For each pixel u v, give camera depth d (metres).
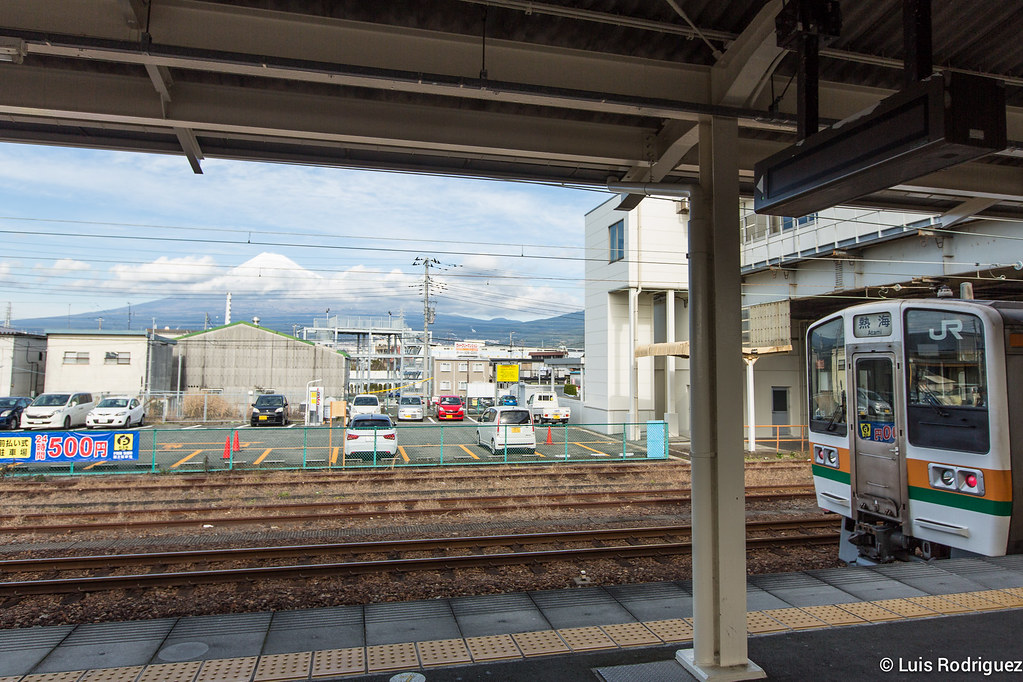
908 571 7.50
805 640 5.47
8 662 5.18
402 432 29.28
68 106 6.07
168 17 5.21
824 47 6.10
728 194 5.09
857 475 8.27
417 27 5.67
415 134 6.91
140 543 10.25
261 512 12.70
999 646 5.33
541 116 7.31
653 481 17.14
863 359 8.20
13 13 4.97
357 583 8.10
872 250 21.20
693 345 5.02
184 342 43.44
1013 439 6.55
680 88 6.19
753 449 23.95
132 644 5.57
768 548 9.84
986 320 6.66
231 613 6.68
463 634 5.78
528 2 5.25
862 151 3.96
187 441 24.47
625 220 28.25
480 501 13.81
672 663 5.05
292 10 5.42
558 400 38.38
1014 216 12.76
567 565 8.88
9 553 9.67
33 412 27.16
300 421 35.47
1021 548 6.54
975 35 5.94
